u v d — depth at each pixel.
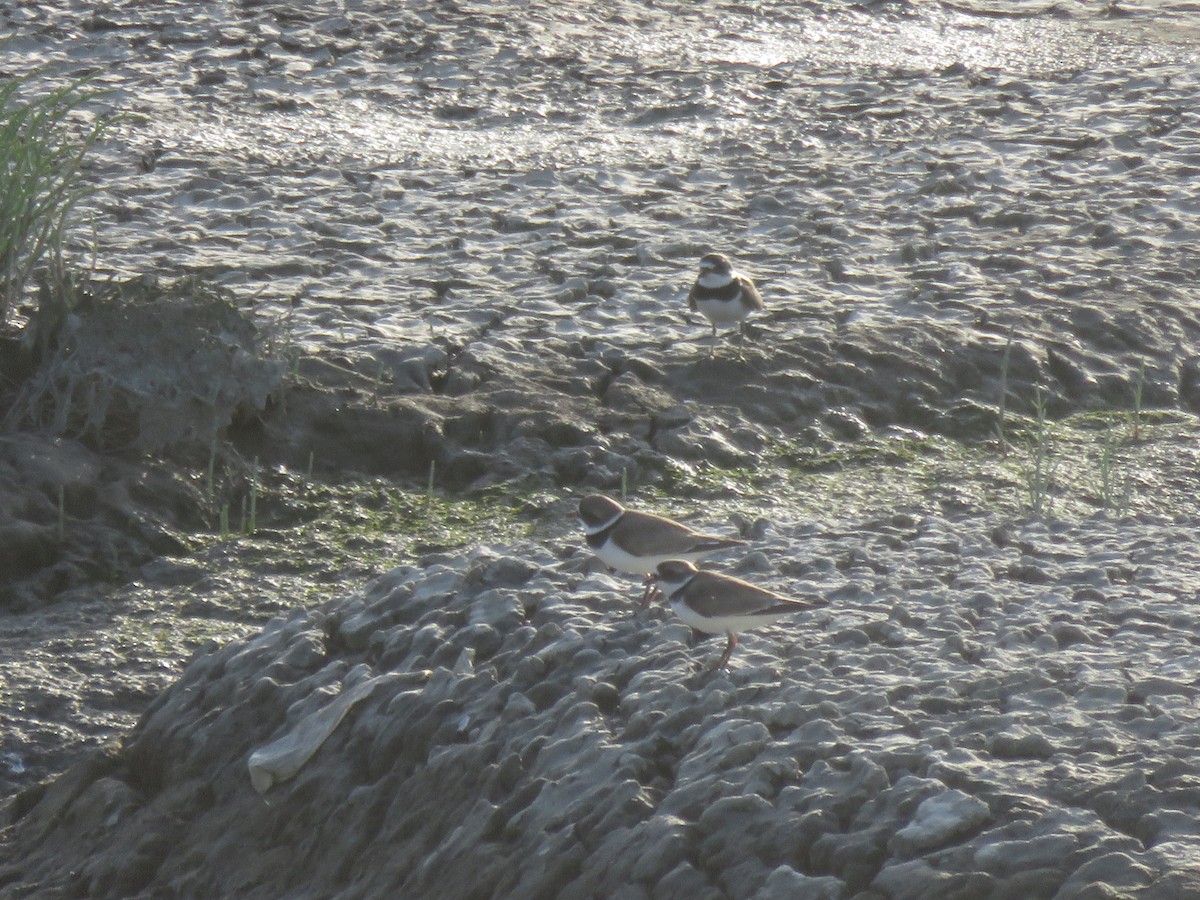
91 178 32.34
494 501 19.61
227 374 19.48
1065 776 10.07
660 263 27.56
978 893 9.20
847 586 13.78
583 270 26.98
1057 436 21.61
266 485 19.62
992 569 14.22
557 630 13.23
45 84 40.97
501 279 26.61
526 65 45.31
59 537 17.84
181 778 13.50
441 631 13.73
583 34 50.16
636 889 10.02
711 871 9.99
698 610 11.73
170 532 18.44
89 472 18.67
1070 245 28.75
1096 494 19.31
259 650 14.43
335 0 52.69
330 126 38.41
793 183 33.22
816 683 11.65
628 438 20.69
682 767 10.91
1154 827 9.51
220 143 36.12
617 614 13.56
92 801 13.60
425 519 19.25
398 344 22.86
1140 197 31.73
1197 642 12.38
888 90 43.34
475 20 50.84
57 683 15.51
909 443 21.27
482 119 39.53
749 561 14.52
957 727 10.90
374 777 12.59
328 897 11.86
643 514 13.41
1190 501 19.20
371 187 32.59
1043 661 11.95
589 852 10.52
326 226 29.50
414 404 20.98
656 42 49.81
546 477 19.98
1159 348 24.19
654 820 10.38
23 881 13.23
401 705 12.80
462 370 22.12
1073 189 32.47
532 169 34.47
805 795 10.23
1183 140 36.50
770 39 51.09
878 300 25.62
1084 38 51.56
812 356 22.75
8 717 14.96
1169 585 13.74
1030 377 22.92
